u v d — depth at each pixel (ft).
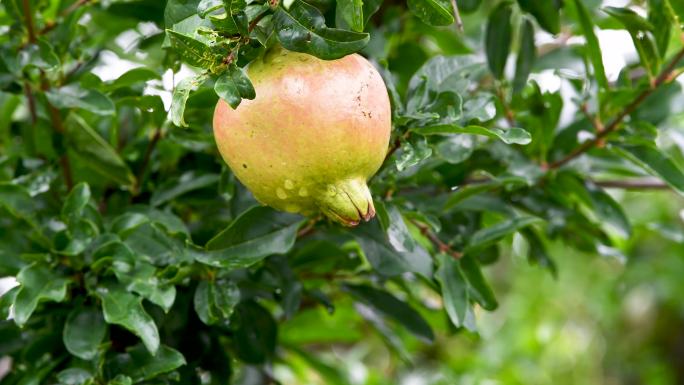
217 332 3.26
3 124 3.52
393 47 3.65
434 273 3.14
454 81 3.05
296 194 2.68
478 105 2.98
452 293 3.07
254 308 3.27
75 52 3.25
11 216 3.21
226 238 2.94
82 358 2.97
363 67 2.69
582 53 3.39
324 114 2.62
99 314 3.04
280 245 2.97
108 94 3.21
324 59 2.63
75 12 3.27
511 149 3.35
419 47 3.63
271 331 3.28
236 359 3.41
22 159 3.34
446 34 3.74
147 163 3.35
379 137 2.67
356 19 2.64
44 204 3.31
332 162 2.64
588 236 3.56
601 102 3.29
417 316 3.42
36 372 3.08
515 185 3.35
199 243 3.21
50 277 3.01
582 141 3.41
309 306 3.64
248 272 3.19
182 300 3.18
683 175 3.21
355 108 2.64
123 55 3.45
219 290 3.02
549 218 3.44
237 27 2.65
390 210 2.94
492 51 3.40
